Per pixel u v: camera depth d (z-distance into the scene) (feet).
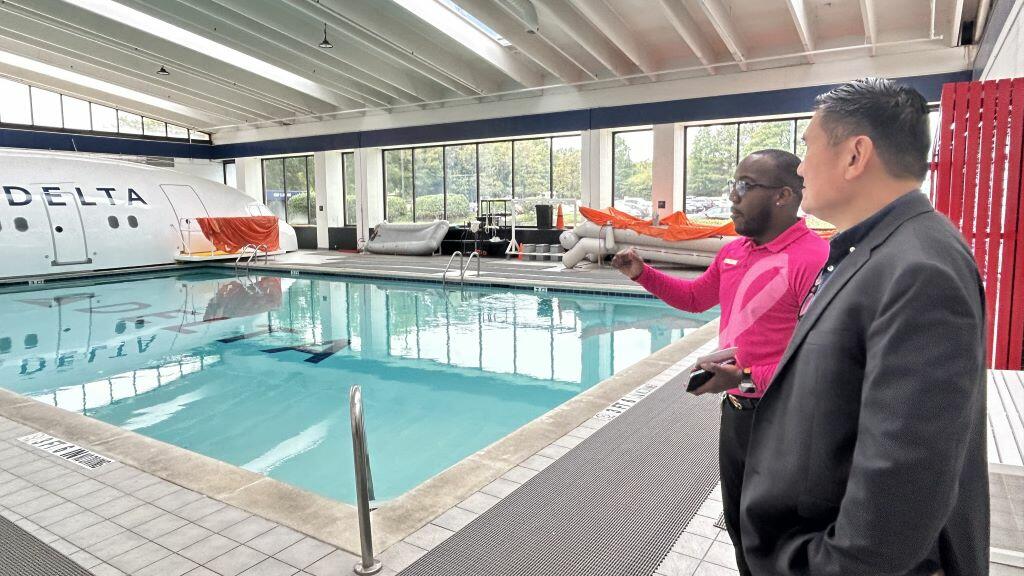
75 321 28.14
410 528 8.41
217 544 8.15
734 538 5.40
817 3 33.86
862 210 3.32
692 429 11.80
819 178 3.41
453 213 58.34
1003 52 21.49
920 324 2.67
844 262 3.29
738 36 37.52
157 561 7.79
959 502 3.10
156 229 46.57
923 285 2.71
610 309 29.35
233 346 23.29
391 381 18.72
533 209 54.24
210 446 13.98
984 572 3.15
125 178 46.75
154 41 45.73
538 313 28.71
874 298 2.99
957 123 11.28
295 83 53.62
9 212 39.63
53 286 39.34
